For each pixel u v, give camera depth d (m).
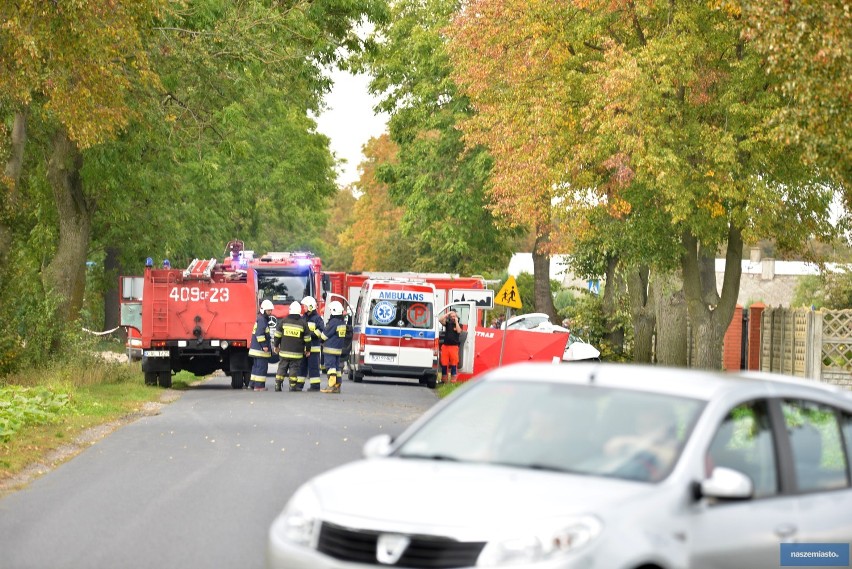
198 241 117.06
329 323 65.44
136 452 36.72
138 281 76.81
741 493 14.80
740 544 15.41
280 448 37.91
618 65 53.88
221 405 54.31
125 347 96.62
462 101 110.06
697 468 15.22
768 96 51.94
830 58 33.41
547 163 59.66
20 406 42.62
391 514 14.43
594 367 17.70
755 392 16.75
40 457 35.34
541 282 114.56
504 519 14.05
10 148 59.00
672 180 51.94
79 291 103.19
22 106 57.31
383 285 77.62
